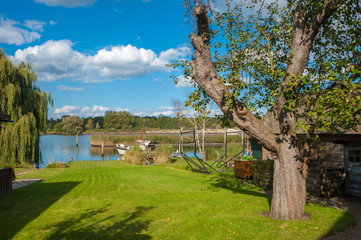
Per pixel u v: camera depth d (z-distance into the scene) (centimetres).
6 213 806
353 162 1073
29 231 640
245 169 1439
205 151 2773
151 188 1238
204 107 860
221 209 805
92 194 1110
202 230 637
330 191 1008
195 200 949
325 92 676
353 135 1373
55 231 641
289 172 698
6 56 2669
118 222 710
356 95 579
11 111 2495
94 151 4891
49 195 1095
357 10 779
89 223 702
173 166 2175
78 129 11825
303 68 697
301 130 697
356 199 964
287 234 596
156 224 691
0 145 2431
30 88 2766
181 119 2709
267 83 817
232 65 829
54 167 2470
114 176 1703
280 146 710
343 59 749
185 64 854
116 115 13825
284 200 699
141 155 2909
